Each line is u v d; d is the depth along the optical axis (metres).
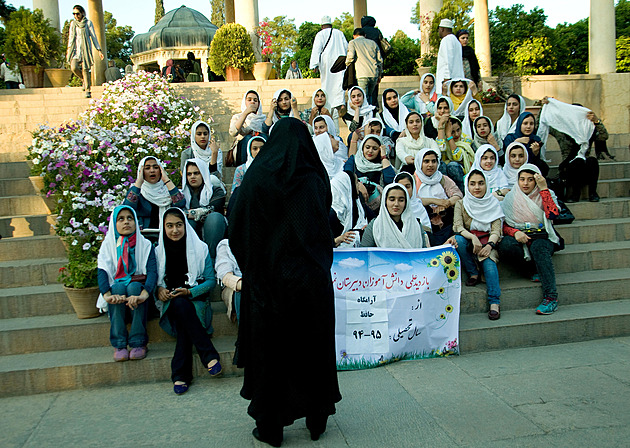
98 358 4.40
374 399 3.96
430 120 7.40
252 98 7.31
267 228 3.30
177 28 24.58
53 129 6.30
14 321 4.82
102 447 3.39
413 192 5.68
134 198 5.20
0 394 4.17
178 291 4.39
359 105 7.91
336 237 5.17
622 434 3.36
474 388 4.08
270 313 3.29
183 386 4.16
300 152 3.37
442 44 9.10
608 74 10.88
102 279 4.40
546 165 7.02
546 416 3.62
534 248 5.32
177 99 8.80
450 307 4.78
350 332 4.61
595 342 4.99
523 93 10.80
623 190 7.71
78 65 9.93
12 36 10.77
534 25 18.81
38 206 6.52
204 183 5.64
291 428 3.62
